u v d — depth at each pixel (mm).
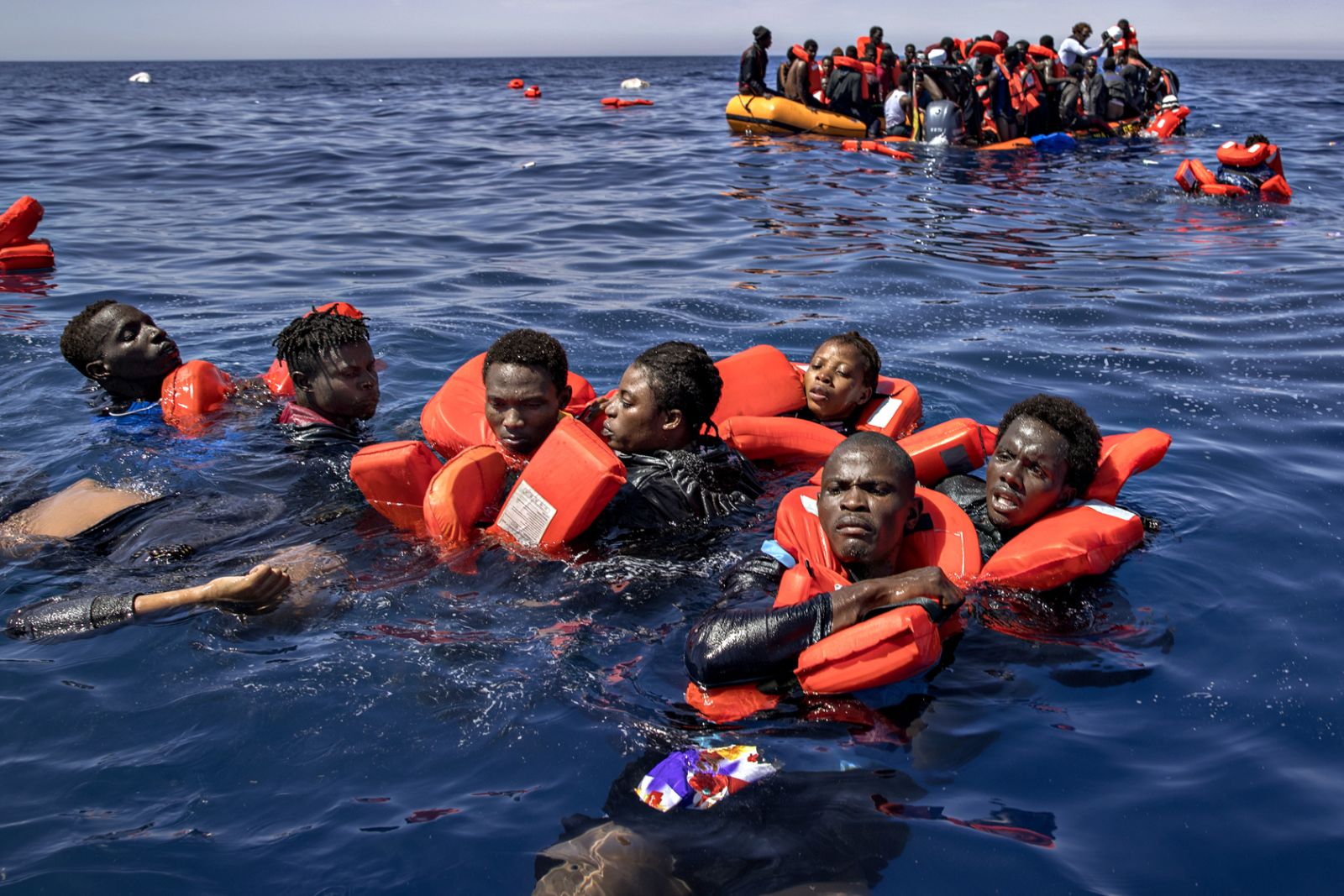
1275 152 14336
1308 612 3877
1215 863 2621
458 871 2592
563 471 4176
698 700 3322
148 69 142250
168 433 5402
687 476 4535
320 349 5234
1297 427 5914
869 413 5582
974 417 6086
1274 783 2926
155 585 3969
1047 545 3934
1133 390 6555
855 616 3414
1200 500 4895
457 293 9078
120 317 5719
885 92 23062
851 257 10523
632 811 2812
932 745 3107
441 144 20984
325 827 2738
